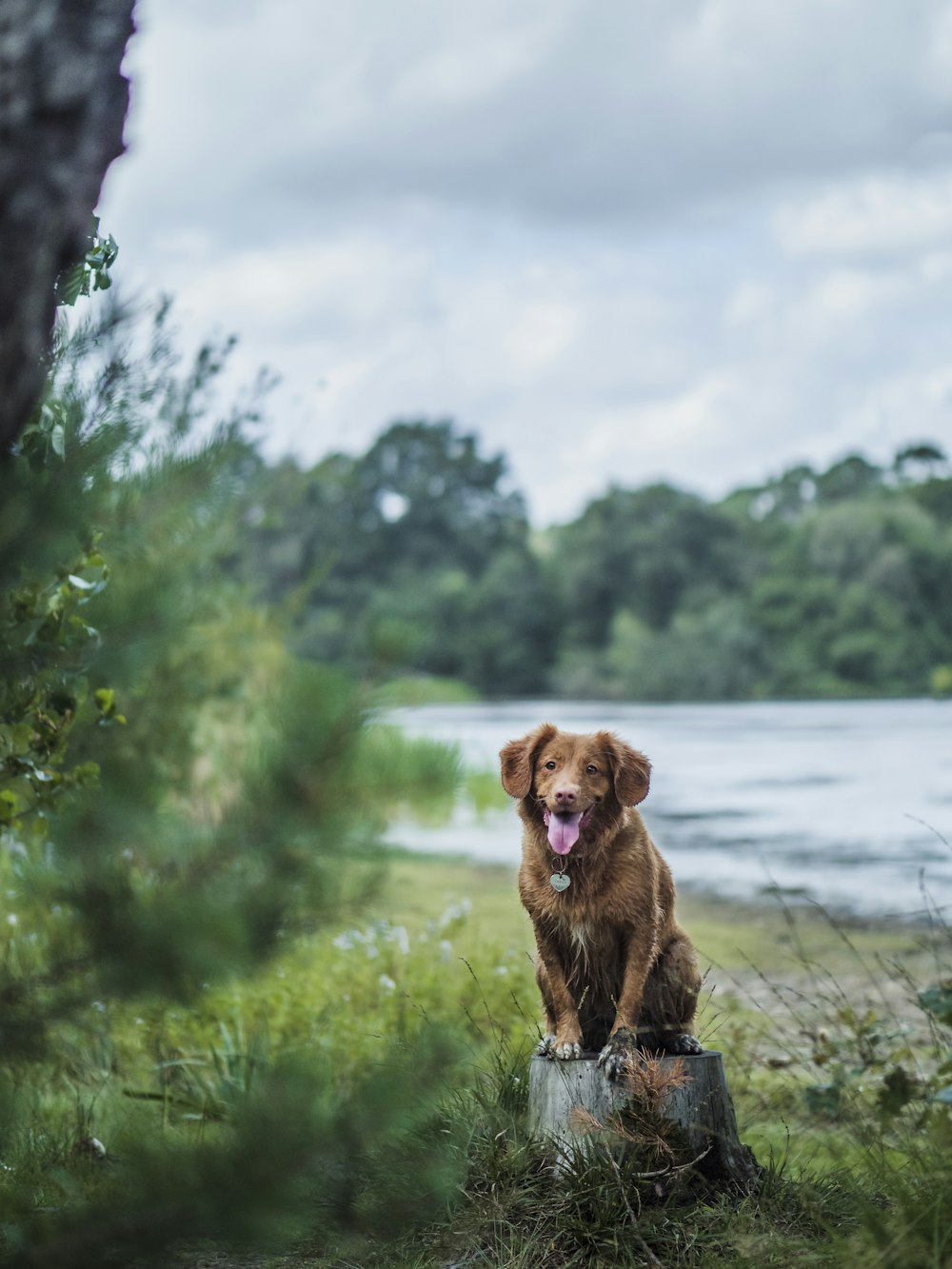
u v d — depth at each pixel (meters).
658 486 127.88
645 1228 4.28
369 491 126.62
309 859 2.70
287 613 12.15
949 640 111.38
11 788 4.37
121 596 3.58
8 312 2.63
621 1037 4.78
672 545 121.50
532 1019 7.18
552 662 120.44
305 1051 2.94
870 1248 3.77
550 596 122.31
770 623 113.06
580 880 4.90
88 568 3.71
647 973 4.93
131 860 2.84
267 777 2.71
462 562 127.88
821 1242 4.08
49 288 2.72
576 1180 4.46
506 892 13.44
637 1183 4.48
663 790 27.50
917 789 26.62
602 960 4.99
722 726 57.09
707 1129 4.55
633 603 120.81
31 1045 2.72
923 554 113.12
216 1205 2.62
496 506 133.38
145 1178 2.68
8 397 2.68
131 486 4.13
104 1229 2.67
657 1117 4.59
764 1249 4.02
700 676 109.94
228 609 10.95
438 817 3.08
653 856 5.07
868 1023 5.72
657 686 110.88
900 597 111.56
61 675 3.61
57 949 2.73
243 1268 3.75
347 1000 7.17
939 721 61.94
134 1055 6.27
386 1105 2.77
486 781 22.34
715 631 112.25
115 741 4.41
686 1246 4.21
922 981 9.02
